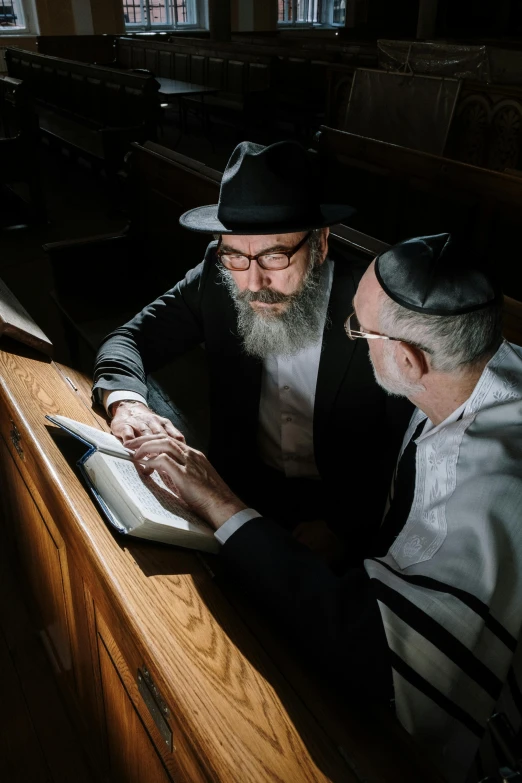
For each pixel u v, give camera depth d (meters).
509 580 0.97
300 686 1.07
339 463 1.86
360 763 0.96
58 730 2.11
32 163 6.22
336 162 4.51
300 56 9.40
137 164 3.58
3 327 2.04
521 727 1.04
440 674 0.98
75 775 1.98
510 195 3.30
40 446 1.59
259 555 1.22
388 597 1.04
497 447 1.03
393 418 1.71
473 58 6.96
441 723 1.01
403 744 0.99
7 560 2.70
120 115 7.04
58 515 1.52
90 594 1.46
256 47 10.07
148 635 1.12
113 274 3.60
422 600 1.00
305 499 2.00
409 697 1.00
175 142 9.50
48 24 12.92
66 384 1.97
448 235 1.09
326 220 1.52
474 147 6.09
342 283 1.68
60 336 4.28
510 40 8.41
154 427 1.68
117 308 3.52
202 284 1.89
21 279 5.24
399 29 13.98
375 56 8.57
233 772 0.92
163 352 2.06
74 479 1.49
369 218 4.36
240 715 1.01
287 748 0.97
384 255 1.10
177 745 1.13
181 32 14.73
